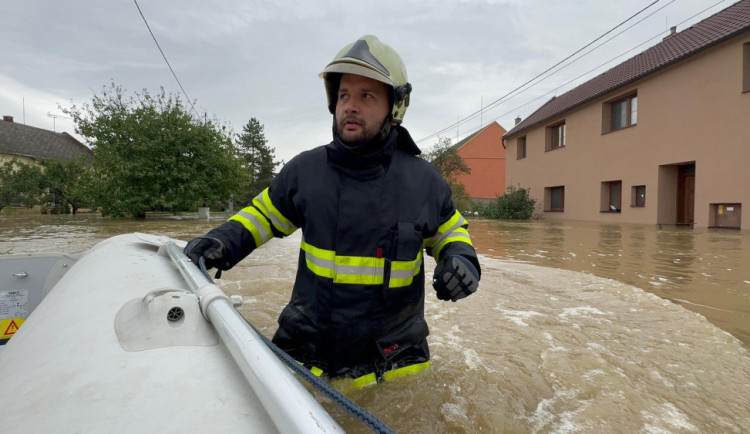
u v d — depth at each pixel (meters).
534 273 4.11
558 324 2.44
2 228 10.16
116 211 15.48
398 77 1.50
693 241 7.52
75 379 0.70
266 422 0.64
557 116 17.67
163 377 0.71
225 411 0.65
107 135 15.04
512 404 1.46
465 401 1.48
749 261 5.04
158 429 0.60
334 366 1.55
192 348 0.82
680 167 12.90
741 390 1.61
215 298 0.91
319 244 1.53
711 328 2.36
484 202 33.69
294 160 1.70
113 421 0.61
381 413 1.39
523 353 1.96
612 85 14.41
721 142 10.77
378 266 1.50
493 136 35.94
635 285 3.62
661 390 1.60
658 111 12.73
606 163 15.12
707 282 3.73
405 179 1.56
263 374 0.64
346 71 1.43
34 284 2.10
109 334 0.85
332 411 1.40
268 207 1.68
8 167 23.03
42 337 0.90
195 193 15.95
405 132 1.63
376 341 1.52
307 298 1.55
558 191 18.59
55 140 34.69
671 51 13.06
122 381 0.70
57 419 0.61
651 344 2.10
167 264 1.67
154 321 0.85
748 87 10.27
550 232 9.93
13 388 0.72
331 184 1.54
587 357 1.91
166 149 15.44
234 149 17.67
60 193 23.86
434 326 2.40
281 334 1.59
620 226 12.38
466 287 1.39
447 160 29.98
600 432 1.30
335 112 1.58
